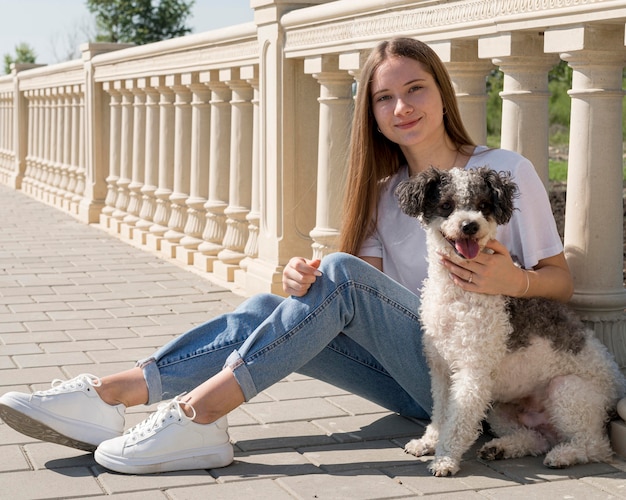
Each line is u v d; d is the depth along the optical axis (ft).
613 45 11.08
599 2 10.53
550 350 10.06
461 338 9.81
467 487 9.67
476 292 9.79
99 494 9.54
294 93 19.03
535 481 9.81
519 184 10.64
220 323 10.87
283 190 19.17
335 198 18.01
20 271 24.04
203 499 9.39
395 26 14.98
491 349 9.81
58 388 10.43
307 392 13.42
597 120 11.31
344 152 17.90
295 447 11.09
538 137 12.55
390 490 9.62
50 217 36.22
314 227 19.48
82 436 10.36
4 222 34.32
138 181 29.94
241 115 22.16
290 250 19.36
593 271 11.54
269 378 10.23
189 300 20.47
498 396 10.50
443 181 9.73
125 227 30.35
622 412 10.28
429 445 10.65
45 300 20.34
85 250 27.73
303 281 10.19
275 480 9.95
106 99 33.94
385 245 11.67
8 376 14.17
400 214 11.54
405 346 10.70
